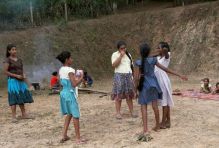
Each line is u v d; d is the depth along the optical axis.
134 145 8.59
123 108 12.94
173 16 26.70
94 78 23.42
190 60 24.16
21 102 11.73
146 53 9.29
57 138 9.59
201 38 24.80
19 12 26.38
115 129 10.13
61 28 25.41
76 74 9.17
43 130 10.47
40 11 27.39
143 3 33.38
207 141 8.61
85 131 10.10
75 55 24.25
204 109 12.26
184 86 19.14
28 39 23.73
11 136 10.02
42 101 15.62
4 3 25.69
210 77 22.36
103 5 30.11
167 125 9.87
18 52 22.64
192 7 26.61
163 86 9.67
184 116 11.21
